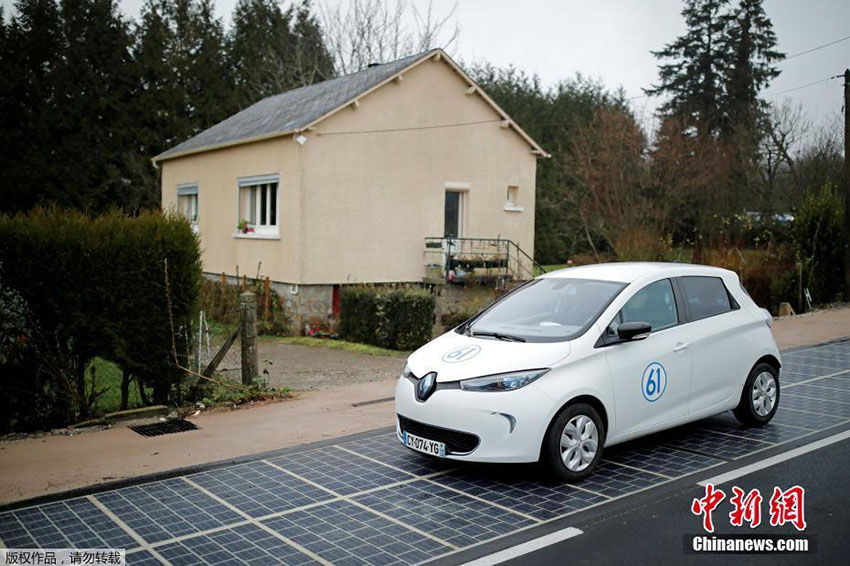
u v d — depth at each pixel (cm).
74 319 803
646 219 3028
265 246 1836
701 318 683
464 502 541
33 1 3331
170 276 855
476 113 1958
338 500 551
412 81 1831
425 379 591
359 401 898
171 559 452
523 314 668
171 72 3475
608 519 502
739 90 3875
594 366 589
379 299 1441
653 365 627
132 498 564
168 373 866
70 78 3278
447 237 1828
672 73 4094
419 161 1859
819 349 1219
